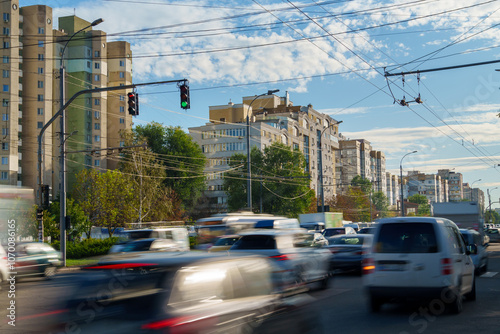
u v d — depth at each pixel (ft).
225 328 15.84
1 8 271.08
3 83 269.64
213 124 301.63
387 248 34.22
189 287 15.88
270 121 316.40
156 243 68.39
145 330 14.33
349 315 32.71
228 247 53.78
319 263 46.60
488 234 161.89
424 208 517.55
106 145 313.32
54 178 287.28
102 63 314.96
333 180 400.26
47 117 286.25
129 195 189.57
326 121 390.21
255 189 228.84
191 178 254.27
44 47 284.82
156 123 257.75
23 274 63.46
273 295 19.24
